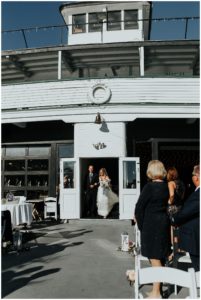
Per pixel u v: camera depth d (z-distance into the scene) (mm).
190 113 13602
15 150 16156
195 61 15375
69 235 10586
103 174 13664
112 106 13742
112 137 13734
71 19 18703
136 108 13672
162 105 13625
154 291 4848
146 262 7117
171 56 15211
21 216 10812
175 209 6684
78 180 13727
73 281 5871
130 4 17938
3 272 6453
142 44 13992
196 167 4875
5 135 16203
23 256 7762
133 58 15523
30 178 15898
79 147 13891
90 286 5602
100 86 13812
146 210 4926
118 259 7449
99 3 18109
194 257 4598
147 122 15531
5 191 15984
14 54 14828
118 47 14344
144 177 15484
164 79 13703
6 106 14711
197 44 13969
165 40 13852
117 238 10039
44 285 5664
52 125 15898
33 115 14383
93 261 7273
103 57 15453
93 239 9875
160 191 4918
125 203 13359
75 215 13539
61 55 14617
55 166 15695
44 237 10227
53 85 14242
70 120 14008
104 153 13742
